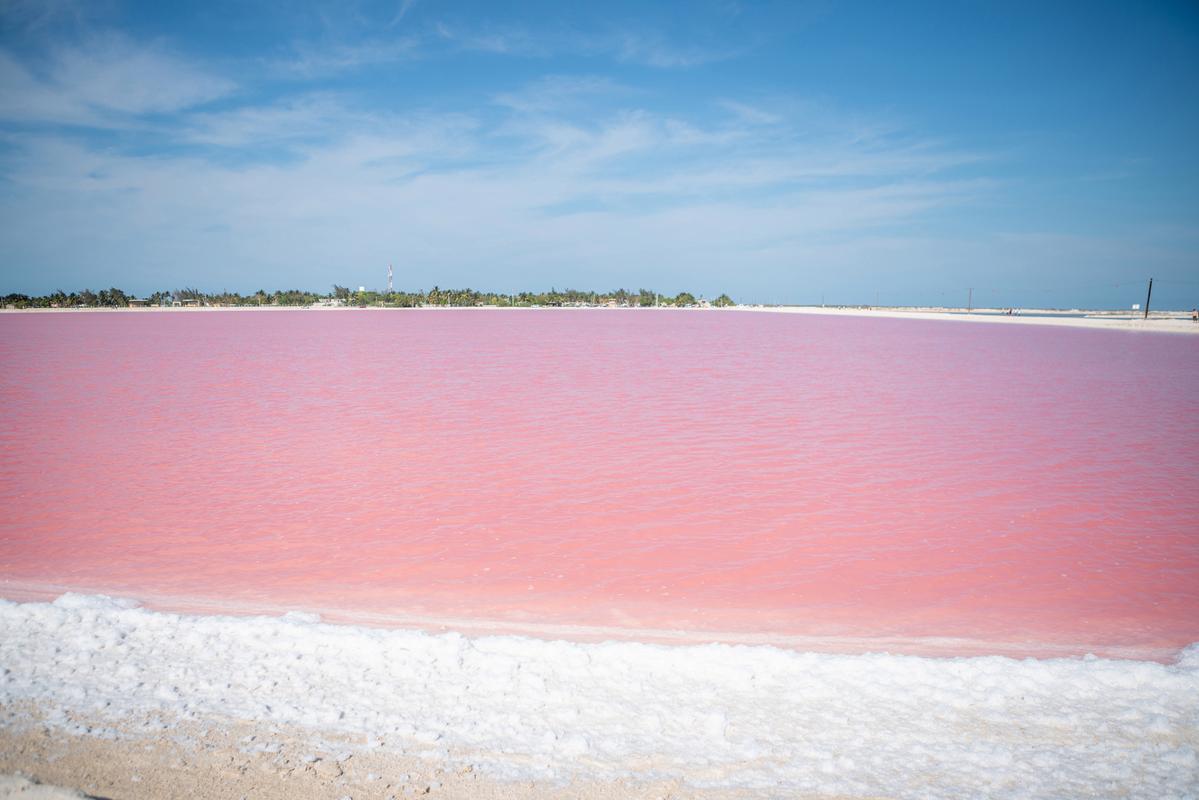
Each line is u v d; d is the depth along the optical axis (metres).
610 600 6.06
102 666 4.48
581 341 38.44
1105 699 4.25
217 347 32.50
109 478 9.85
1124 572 6.73
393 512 8.40
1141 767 3.64
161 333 42.59
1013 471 10.42
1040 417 14.95
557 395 17.92
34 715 3.95
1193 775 3.59
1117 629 5.60
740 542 7.48
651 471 10.33
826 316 88.06
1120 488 9.55
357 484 9.59
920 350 33.53
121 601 5.54
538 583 6.40
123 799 3.29
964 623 5.69
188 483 9.58
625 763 3.62
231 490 9.26
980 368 25.14
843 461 11.00
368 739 3.79
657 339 40.91
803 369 24.62
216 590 6.18
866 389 19.33
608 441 12.37
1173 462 10.97
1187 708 4.16
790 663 4.59
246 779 3.46
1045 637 5.46
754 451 11.60
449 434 12.88
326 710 4.04
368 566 6.77
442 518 8.18
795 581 6.50
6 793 3.18
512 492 9.23
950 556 7.11
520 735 3.84
